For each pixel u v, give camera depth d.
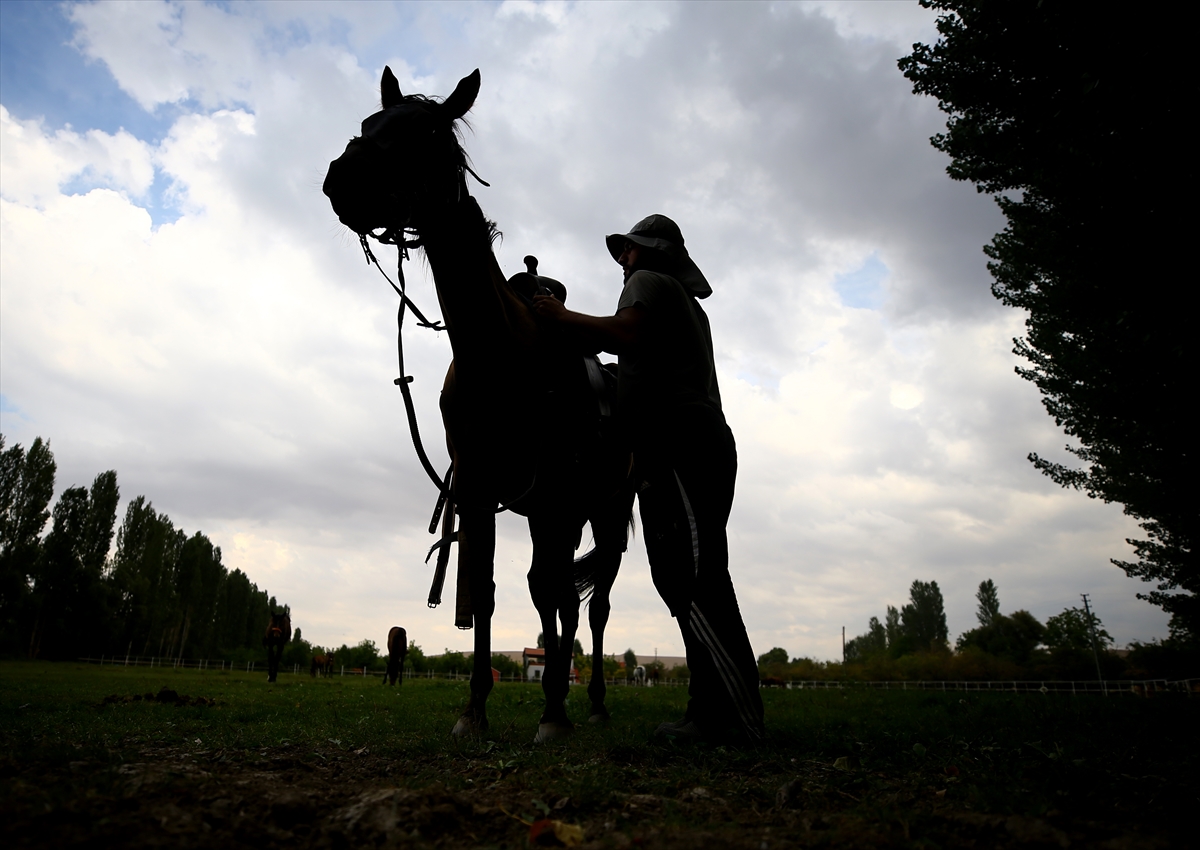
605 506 5.11
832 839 1.91
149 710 5.99
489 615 4.09
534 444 3.83
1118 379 10.11
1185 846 1.78
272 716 5.89
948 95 7.19
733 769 3.08
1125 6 4.80
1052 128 6.39
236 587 80.00
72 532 56.03
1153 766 3.09
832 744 3.73
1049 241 8.09
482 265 3.64
